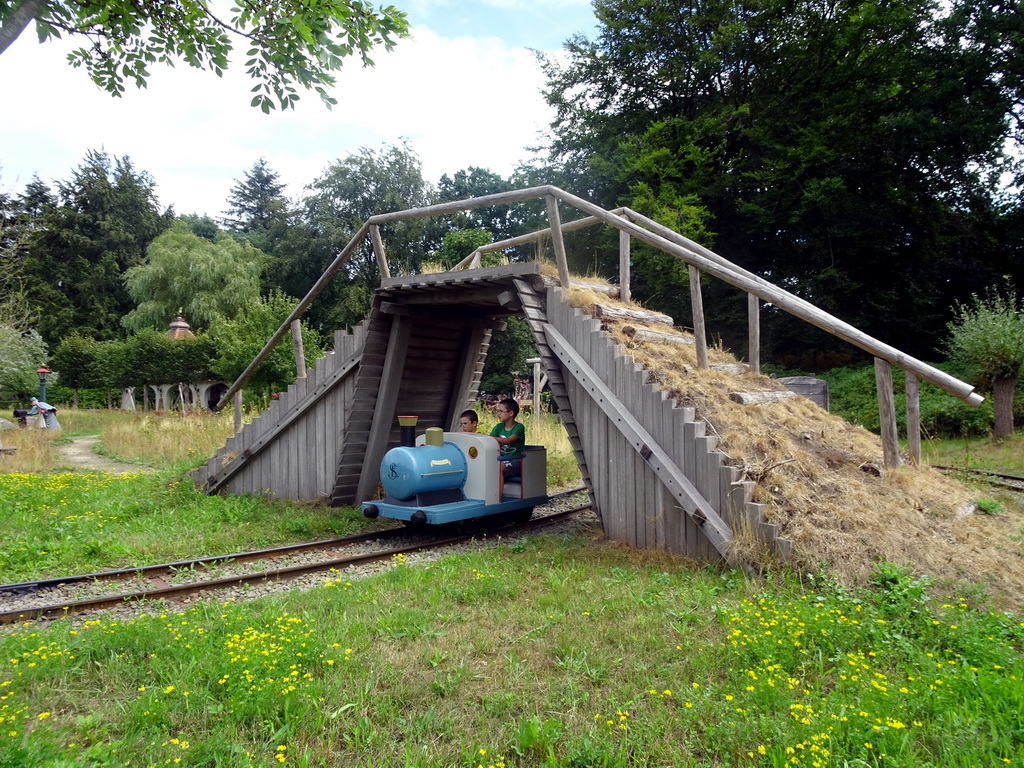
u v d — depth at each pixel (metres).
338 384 11.00
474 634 4.90
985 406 17.28
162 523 9.46
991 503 7.40
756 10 25.31
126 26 6.63
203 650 4.49
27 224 29.27
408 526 9.42
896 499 6.71
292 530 9.20
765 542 6.15
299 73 6.80
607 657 4.41
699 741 3.37
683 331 9.92
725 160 26.59
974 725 3.32
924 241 25.41
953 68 24.23
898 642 4.47
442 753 3.35
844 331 7.10
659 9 26.80
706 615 5.16
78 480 13.77
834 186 22.58
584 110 29.48
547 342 8.48
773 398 8.42
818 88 25.23
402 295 10.29
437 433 9.14
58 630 5.00
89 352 43.66
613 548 7.57
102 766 3.14
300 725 3.59
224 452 12.42
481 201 9.02
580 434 8.36
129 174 63.38
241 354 23.98
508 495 9.56
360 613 5.40
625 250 10.03
